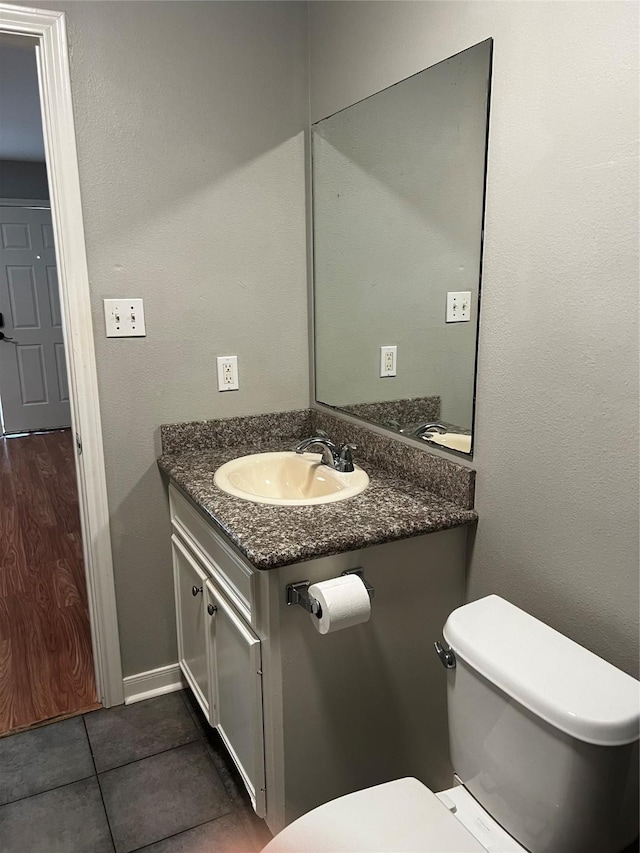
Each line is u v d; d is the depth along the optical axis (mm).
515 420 1326
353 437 1943
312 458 1899
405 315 1643
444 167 1445
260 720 1411
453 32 1384
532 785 1032
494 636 1143
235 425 2084
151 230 1850
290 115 1991
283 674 1343
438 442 1581
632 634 1117
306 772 1433
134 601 2047
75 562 3176
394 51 1585
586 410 1157
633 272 1041
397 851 993
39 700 2102
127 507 1977
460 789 1223
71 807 1651
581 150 1108
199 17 1807
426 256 1541
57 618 2639
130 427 1933
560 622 1269
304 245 2092
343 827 1039
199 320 1969
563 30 1118
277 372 2137
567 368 1188
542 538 1290
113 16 1702
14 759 1827
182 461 1908
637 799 1006
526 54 1198
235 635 1488
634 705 963
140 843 1544
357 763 1506
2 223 5176
